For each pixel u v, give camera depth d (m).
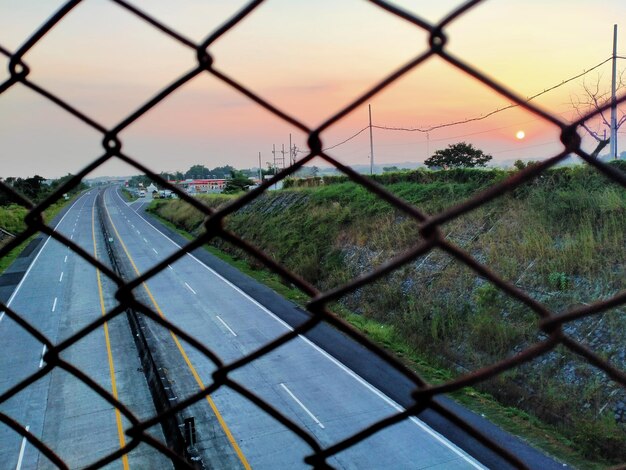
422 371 14.41
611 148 15.61
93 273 28.55
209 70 1.14
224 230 1.20
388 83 1.03
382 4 1.00
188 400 1.40
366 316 18.92
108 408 12.76
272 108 1.13
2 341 17.81
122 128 1.21
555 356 12.65
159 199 69.56
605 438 10.10
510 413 11.89
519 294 1.13
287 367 14.80
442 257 18.62
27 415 12.53
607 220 15.05
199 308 21.00
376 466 9.99
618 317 12.36
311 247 25.62
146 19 1.14
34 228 1.27
